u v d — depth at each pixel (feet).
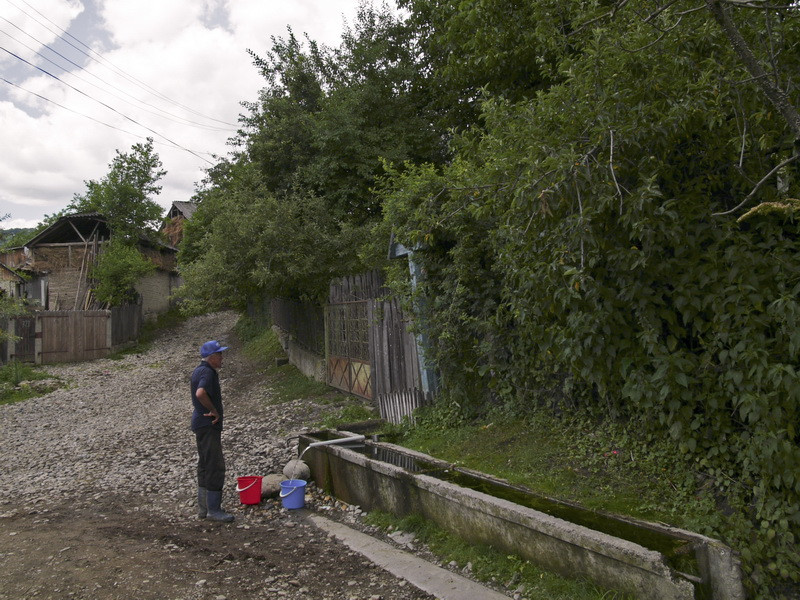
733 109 12.28
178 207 140.56
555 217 12.87
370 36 50.85
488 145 17.71
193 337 92.27
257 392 41.63
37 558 14.47
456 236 21.67
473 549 13.91
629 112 12.42
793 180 12.55
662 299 13.55
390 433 23.44
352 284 35.53
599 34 13.09
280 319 60.90
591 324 13.46
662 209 11.73
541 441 18.19
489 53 29.86
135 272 83.61
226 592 12.76
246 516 18.86
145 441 30.40
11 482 24.82
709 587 10.71
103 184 91.81
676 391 13.16
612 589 10.94
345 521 17.87
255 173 47.14
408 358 26.66
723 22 9.71
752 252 12.30
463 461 18.39
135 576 13.32
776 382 11.11
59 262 90.74
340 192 44.37
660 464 14.70
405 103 48.47
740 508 12.44
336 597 12.65
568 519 12.74
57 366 66.13
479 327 21.18
